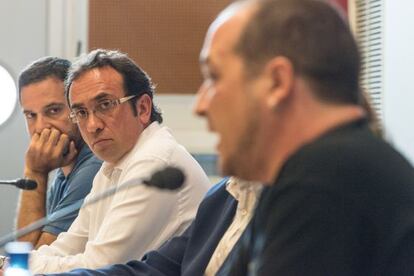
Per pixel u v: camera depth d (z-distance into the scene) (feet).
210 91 8.15
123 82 16.24
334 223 7.57
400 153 8.21
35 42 25.57
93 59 16.39
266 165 8.16
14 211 25.07
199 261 12.82
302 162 7.80
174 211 15.51
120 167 16.15
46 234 17.80
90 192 17.30
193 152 25.57
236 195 12.51
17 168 25.23
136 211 15.10
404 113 18.54
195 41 25.96
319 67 7.78
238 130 8.00
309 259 7.56
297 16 7.85
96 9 25.88
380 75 19.74
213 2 25.86
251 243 9.50
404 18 18.54
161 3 25.88
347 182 7.65
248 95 7.89
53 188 19.13
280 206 7.81
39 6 25.57
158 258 13.92
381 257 7.68
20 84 19.34
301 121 7.89
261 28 7.87
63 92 18.95
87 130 16.31
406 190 7.80
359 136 7.95
